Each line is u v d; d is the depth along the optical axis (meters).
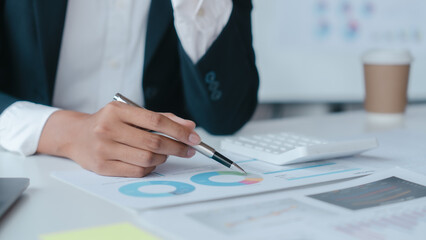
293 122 0.99
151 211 0.38
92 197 0.42
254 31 1.63
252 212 0.38
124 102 0.55
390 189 0.45
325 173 0.51
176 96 0.95
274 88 1.67
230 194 0.42
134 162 0.49
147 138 0.49
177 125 0.50
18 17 0.80
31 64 0.81
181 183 0.46
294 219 0.36
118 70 0.92
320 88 1.67
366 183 0.47
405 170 0.52
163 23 0.85
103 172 0.49
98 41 0.90
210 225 0.35
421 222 0.36
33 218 0.37
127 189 0.44
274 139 0.64
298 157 0.54
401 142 0.72
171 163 0.56
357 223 0.36
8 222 0.36
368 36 1.65
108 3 0.89
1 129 0.61
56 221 0.36
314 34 1.64
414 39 1.67
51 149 0.58
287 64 1.65
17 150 0.59
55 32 0.80
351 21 1.64
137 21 0.92
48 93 0.81
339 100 1.67
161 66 0.89
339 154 0.58
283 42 1.64
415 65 1.67
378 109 1.06
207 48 0.77
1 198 0.39
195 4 0.72
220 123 0.84
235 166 0.51
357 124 0.94
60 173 0.50
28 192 0.44
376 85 1.05
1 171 0.52
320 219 0.36
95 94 0.92
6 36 0.83
